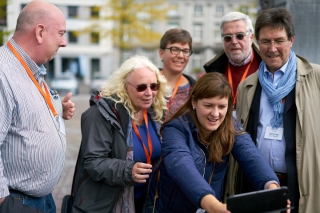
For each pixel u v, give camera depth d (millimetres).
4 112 2346
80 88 33031
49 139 2525
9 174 2451
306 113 2918
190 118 2678
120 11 24391
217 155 2582
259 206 1971
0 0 11523
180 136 2598
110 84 3078
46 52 2580
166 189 2619
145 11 24781
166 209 2639
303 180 2889
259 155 2566
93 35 25906
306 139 2895
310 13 4348
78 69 41531
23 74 2488
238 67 4016
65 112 3029
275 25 2924
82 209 2928
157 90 3125
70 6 39375
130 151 2961
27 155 2439
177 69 4027
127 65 3078
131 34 24625
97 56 41375
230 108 2621
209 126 2543
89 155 2895
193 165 2400
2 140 2346
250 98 3193
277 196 2016
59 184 6270
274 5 4785
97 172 2842
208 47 43219
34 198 2574
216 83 2490
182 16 42531
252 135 3143
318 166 2881
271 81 3117
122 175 2795
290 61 3053
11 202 2365
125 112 2982
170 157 2467
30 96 2459
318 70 3043
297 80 2982
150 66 3105
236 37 3869
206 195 2195
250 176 2516
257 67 4020
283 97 3004
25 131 2432
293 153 2955
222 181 2760
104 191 2910
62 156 2668
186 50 4008
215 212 2086
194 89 2592
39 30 2533
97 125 2941
